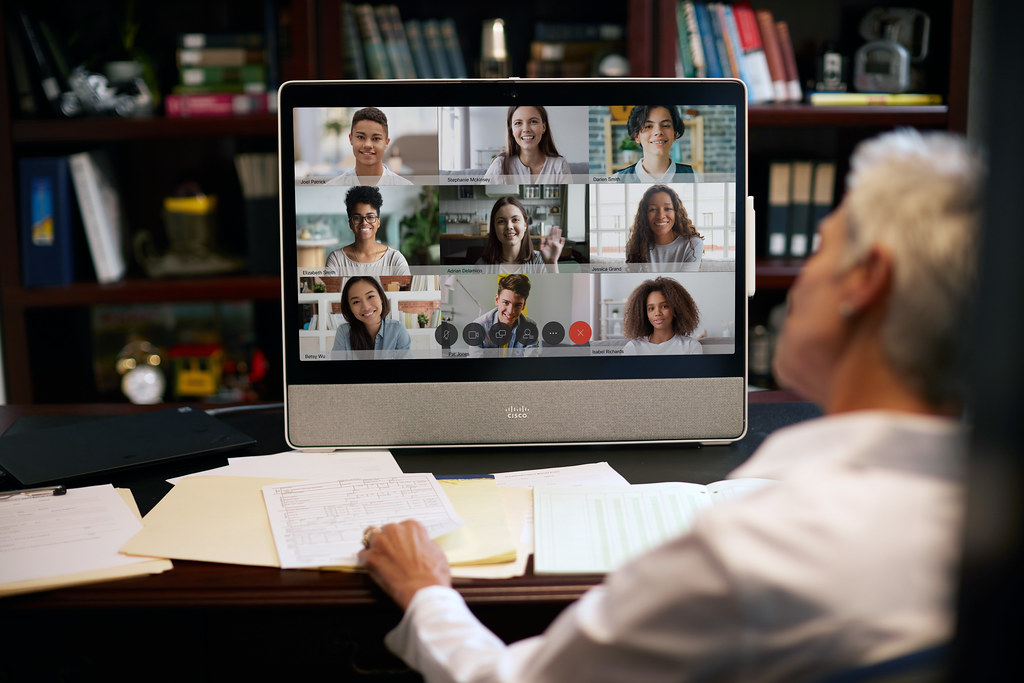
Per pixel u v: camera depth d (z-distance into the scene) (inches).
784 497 19.8
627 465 44.4
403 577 31.2
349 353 45.6
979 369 14.9
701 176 45.5
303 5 84.5
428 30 88.0
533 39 89.8
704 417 46.6
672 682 19.9
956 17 86.3
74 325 96.8
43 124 85.3
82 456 43.9
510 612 32.6
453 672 26.5
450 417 46.1
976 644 15.1
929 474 19.3
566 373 46.1
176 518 36.8
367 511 37.2
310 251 45.0
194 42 86.7
